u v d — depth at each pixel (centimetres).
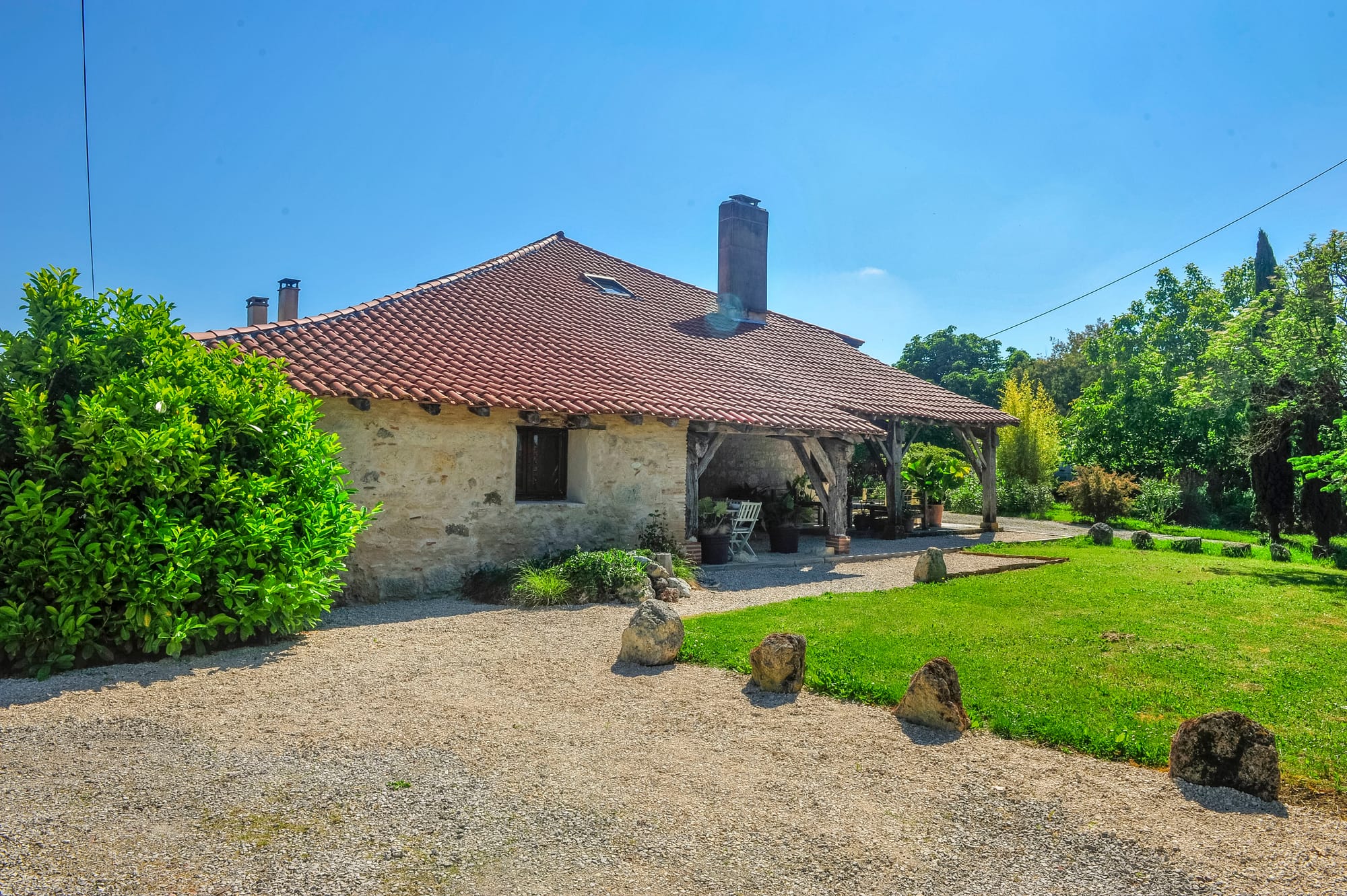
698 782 425
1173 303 3388
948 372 4888
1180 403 2691
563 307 1538
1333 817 381
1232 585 1055
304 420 800
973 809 392
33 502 619
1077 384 4331
